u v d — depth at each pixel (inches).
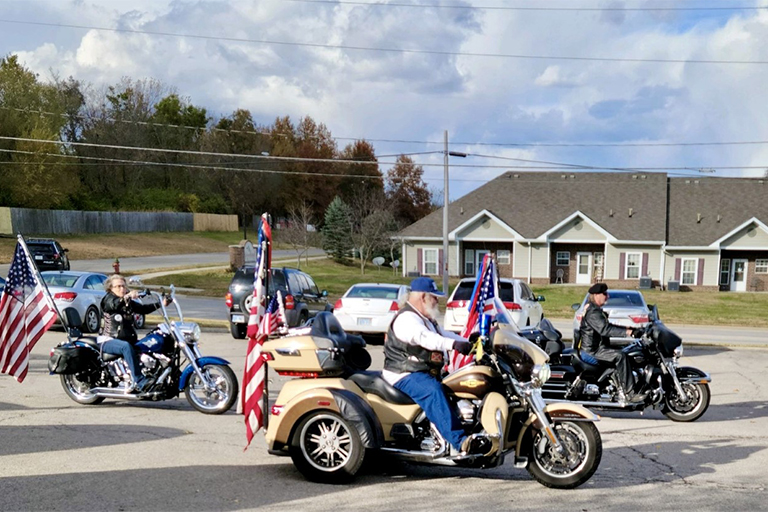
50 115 2386.8
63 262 1456.7
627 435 356.8
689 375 400.8
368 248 2219.5
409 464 292.5
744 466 293.1
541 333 420.5
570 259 1929.1
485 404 250.4
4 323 380.2
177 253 2453.2
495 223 1920.5
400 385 258.4
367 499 239.0
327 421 261.6
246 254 1727.4
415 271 1895.9
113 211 2859.3
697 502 241.3
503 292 732.7
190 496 237.0
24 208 2288.4
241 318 717.3
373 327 725.3
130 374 382.0
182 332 379.2
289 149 3651.6
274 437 262.7
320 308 775.7
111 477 256.1
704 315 1289.4
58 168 2367.1
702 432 366.0
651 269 1866.4
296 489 249.8
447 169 1408.7
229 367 378.6
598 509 232.1
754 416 416.5
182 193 3265.3
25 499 229.0
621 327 391.5
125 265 1850.4
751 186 1969.7
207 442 313.9
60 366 374.6
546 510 229.8
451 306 725.3
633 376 391.9
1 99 2298.2
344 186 3690.9
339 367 270.1
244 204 3444.9
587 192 1991.9
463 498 242.1
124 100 3102.9
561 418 258.1
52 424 339.3
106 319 390.0
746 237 1839.3
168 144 3299.7
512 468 289.1
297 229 2455.7
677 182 2023.9
